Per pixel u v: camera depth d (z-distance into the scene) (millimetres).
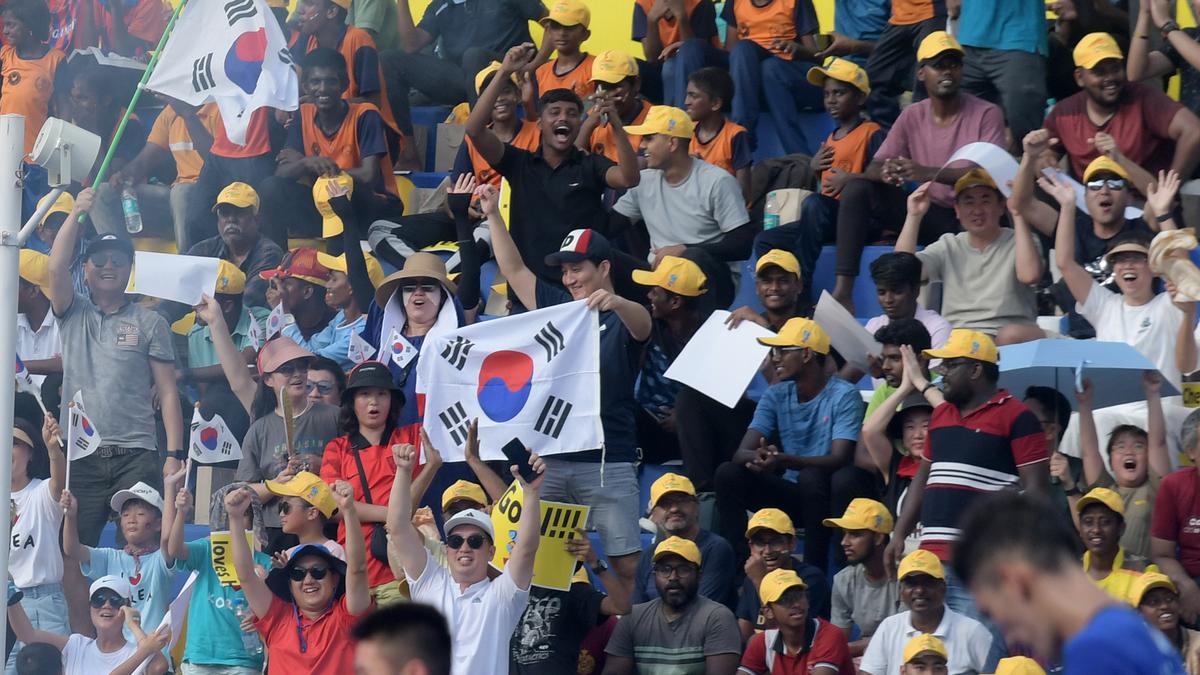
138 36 48625
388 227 39844
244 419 35406
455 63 44469
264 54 37594
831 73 37719
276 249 38969
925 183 34719
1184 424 27828
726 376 31781
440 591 25953
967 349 27547
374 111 41031
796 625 27203
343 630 26734
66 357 35938
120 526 34750
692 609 28266
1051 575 12562
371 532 28688
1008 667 24250
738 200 36781
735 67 40406
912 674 25656
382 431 29750
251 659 29922
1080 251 33062
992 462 27297
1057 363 28000
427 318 32469
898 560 28703
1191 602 26875
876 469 30859
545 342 29562
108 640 31453
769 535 28938
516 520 26734
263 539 30078
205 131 43750
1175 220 34562
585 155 35500
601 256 30641
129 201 42906
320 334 36531
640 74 41719
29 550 33000
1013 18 38000
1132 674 11891
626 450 30406
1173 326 30688
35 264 38688
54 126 30109
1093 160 36031
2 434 29609
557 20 40969
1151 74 36906
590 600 28266
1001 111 36812
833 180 36188
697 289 33406
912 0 40812
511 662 27766
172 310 39500
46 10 45688
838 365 33875
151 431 36031
